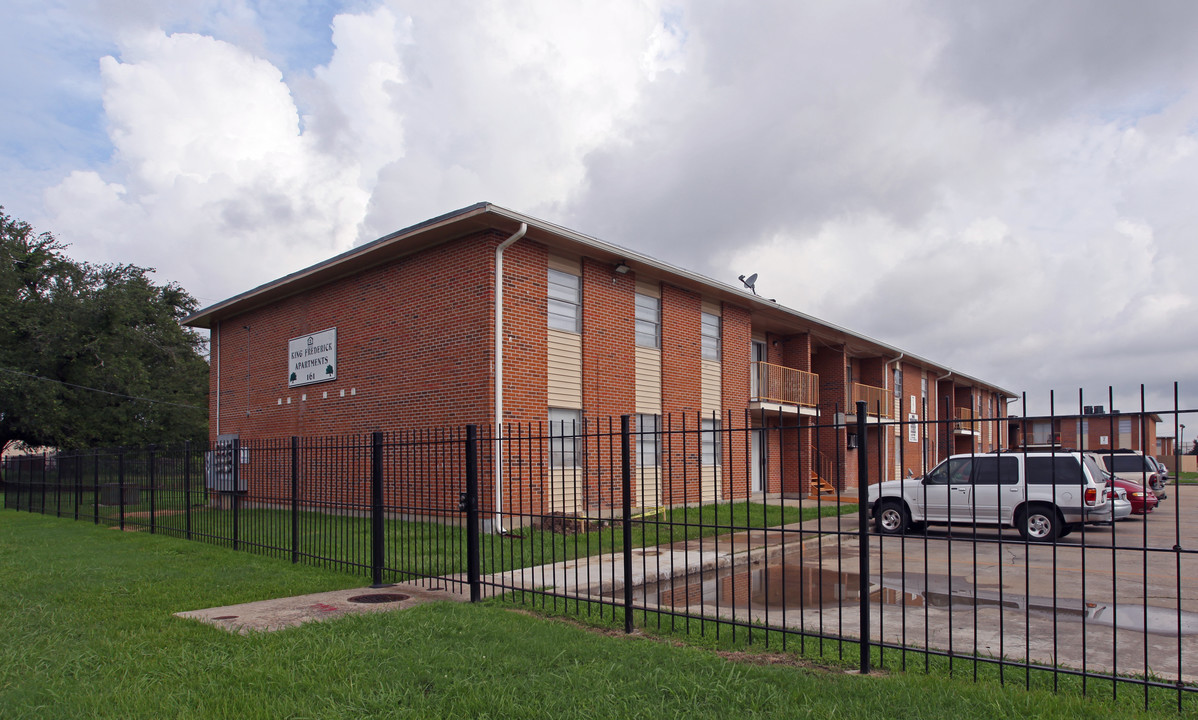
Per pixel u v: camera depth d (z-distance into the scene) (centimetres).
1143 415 403
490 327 1425
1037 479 1323
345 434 1739
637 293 1808
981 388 4091
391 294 1648
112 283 3731
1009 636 649
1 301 3253
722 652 557
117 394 3503
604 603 654
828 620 712
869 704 429
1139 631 666
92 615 670
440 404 1505
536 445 1484
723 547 1202
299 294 1939
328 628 605
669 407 1859
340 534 1195
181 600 743
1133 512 1667
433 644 563
